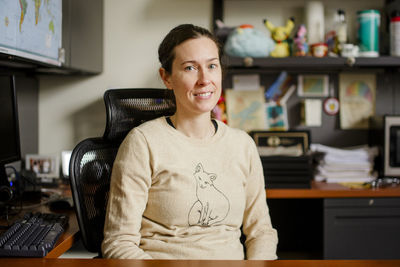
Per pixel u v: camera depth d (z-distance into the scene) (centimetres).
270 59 206
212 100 127
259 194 141
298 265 91
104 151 149
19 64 178
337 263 93
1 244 109
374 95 236
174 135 129
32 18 161
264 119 237
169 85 136
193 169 126
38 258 105
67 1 193
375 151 217
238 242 133
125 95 155
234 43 208
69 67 197
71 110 243
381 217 193
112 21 240
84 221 137
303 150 214
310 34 223
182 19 237
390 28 214
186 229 125
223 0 235
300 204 237
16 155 175
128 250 114
